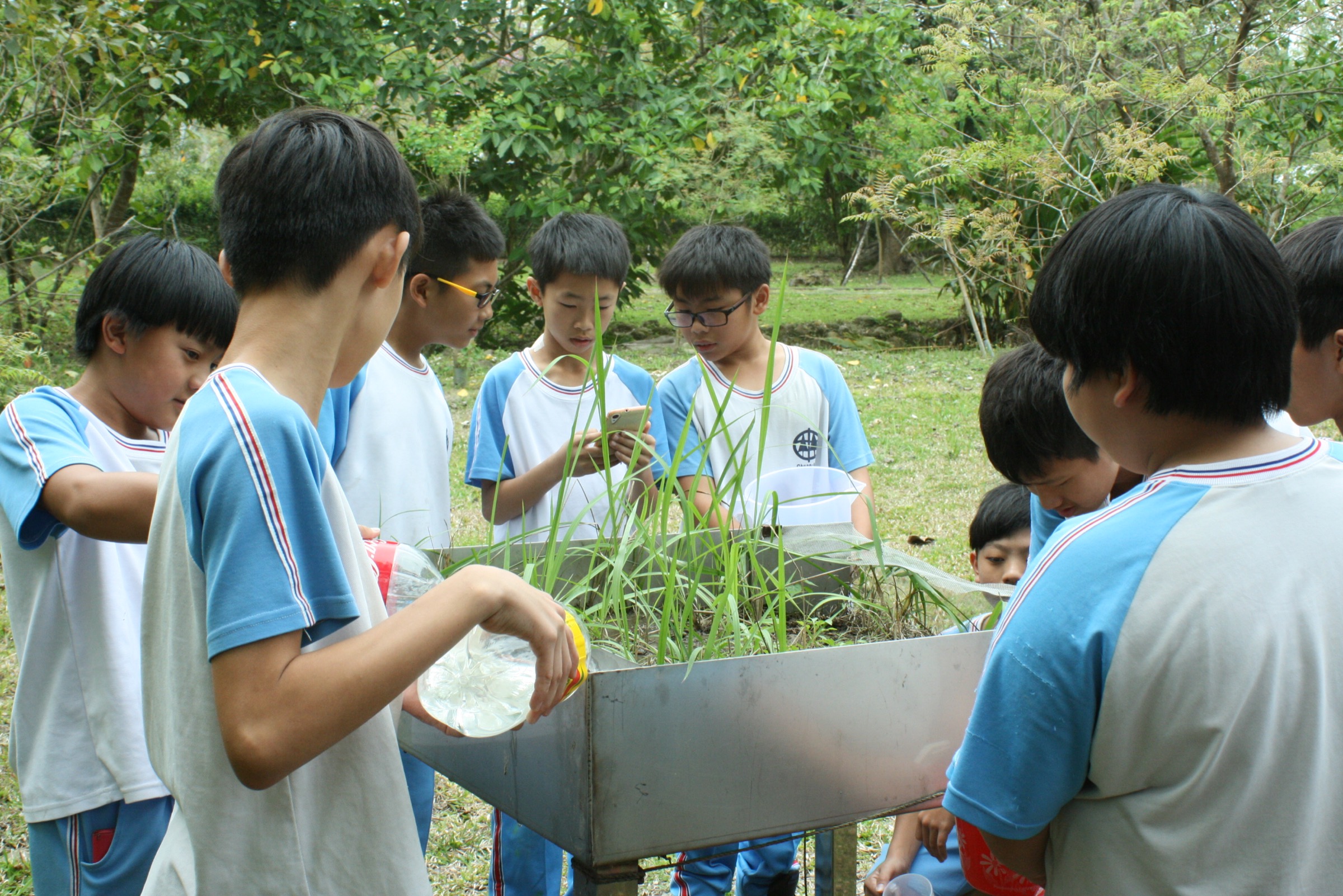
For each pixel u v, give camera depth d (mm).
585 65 9789
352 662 970
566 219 2566
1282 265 1023
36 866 1667
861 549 1911
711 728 1218
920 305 12875
